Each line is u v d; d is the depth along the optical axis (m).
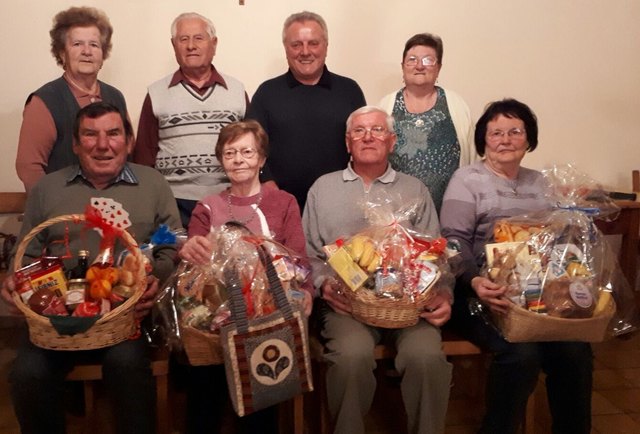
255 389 1.56
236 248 1.67
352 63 3.03
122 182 1.96
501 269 1.76
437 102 2.43
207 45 2.30
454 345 1.92
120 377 1.66
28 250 1.90
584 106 3.29
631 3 3.22
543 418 2.21
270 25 2.93
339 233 2.04
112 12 2.79
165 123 2.32
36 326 1.57
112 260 1.75
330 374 1.75
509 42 3.14
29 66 2.80
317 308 2.05
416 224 2.06
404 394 1.76
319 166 2.36
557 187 1.97
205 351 1.63
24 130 2.17
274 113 2.36
